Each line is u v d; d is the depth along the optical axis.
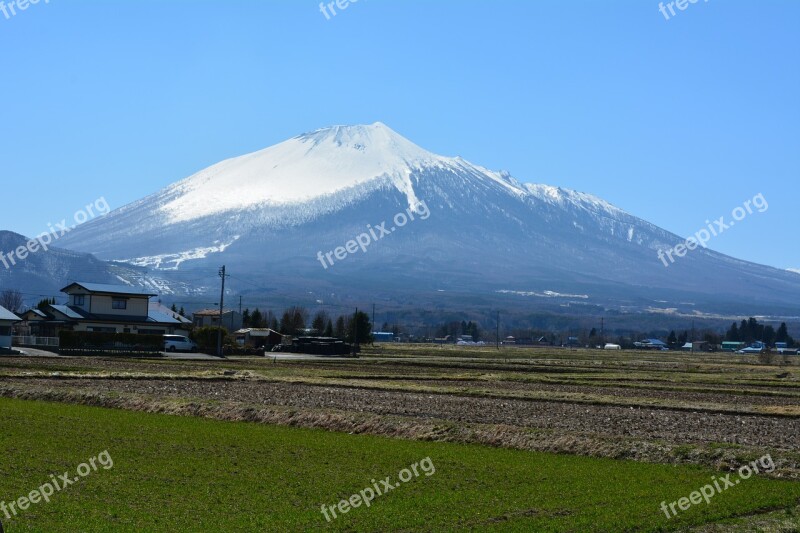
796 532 20.33
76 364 70.00
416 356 121.25
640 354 173.50
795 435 36.47
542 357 132.75
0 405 40.31
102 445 29.52
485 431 33.84
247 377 61.03
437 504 22.27
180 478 24.47
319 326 161.38
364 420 36.44
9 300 162.12
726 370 102.19
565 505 22.38
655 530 20.19
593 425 38.19
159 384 53.81
